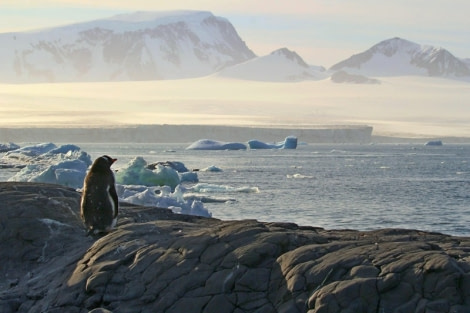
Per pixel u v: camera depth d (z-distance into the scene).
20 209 14.88
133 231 13.53
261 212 47.22
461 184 75.44
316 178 82.44
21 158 93.06
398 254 10.85
